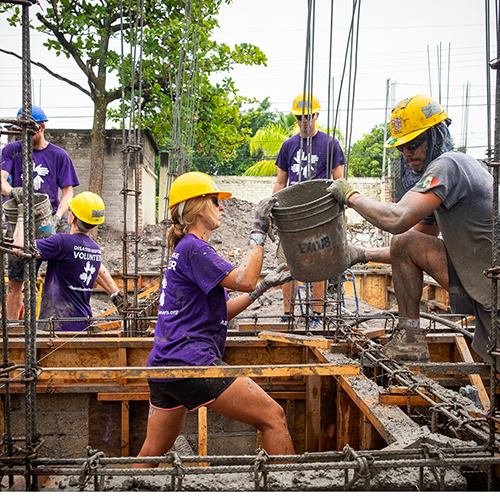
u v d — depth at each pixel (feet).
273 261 34.40
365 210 6.97
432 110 7.46
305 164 14.46
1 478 5.06
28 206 4.95
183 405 6.68
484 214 7.06
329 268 7.55
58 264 11.62
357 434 8.58
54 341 10.00
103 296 25.82
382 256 8.76
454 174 6.89
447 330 11.23
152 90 36.94
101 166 37.73
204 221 7.18
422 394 6.53
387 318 10.66
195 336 6.56
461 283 7.70
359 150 95.40
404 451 5.20
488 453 5.38
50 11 35.29
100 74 37.06
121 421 10.08
